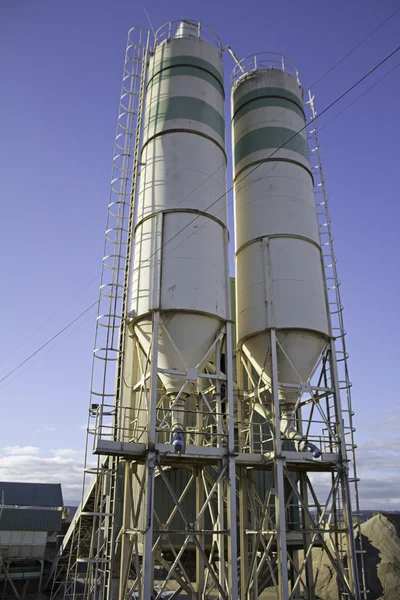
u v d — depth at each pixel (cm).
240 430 2075
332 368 1973
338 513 1928
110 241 2173
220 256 1916
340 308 2200
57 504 3569
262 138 2250
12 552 3344
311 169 2325
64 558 3198
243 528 1883
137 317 1797
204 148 2014
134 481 2231
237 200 2284
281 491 1689
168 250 1833
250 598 1784
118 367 1984
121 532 1711
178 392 1752
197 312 1750
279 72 2383
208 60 2203
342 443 1853
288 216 2095
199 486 1866
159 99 2111
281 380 1945
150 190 1967
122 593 1662
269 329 1925
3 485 3600
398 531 3828
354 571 1683
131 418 1920
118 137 2336
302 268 2027
